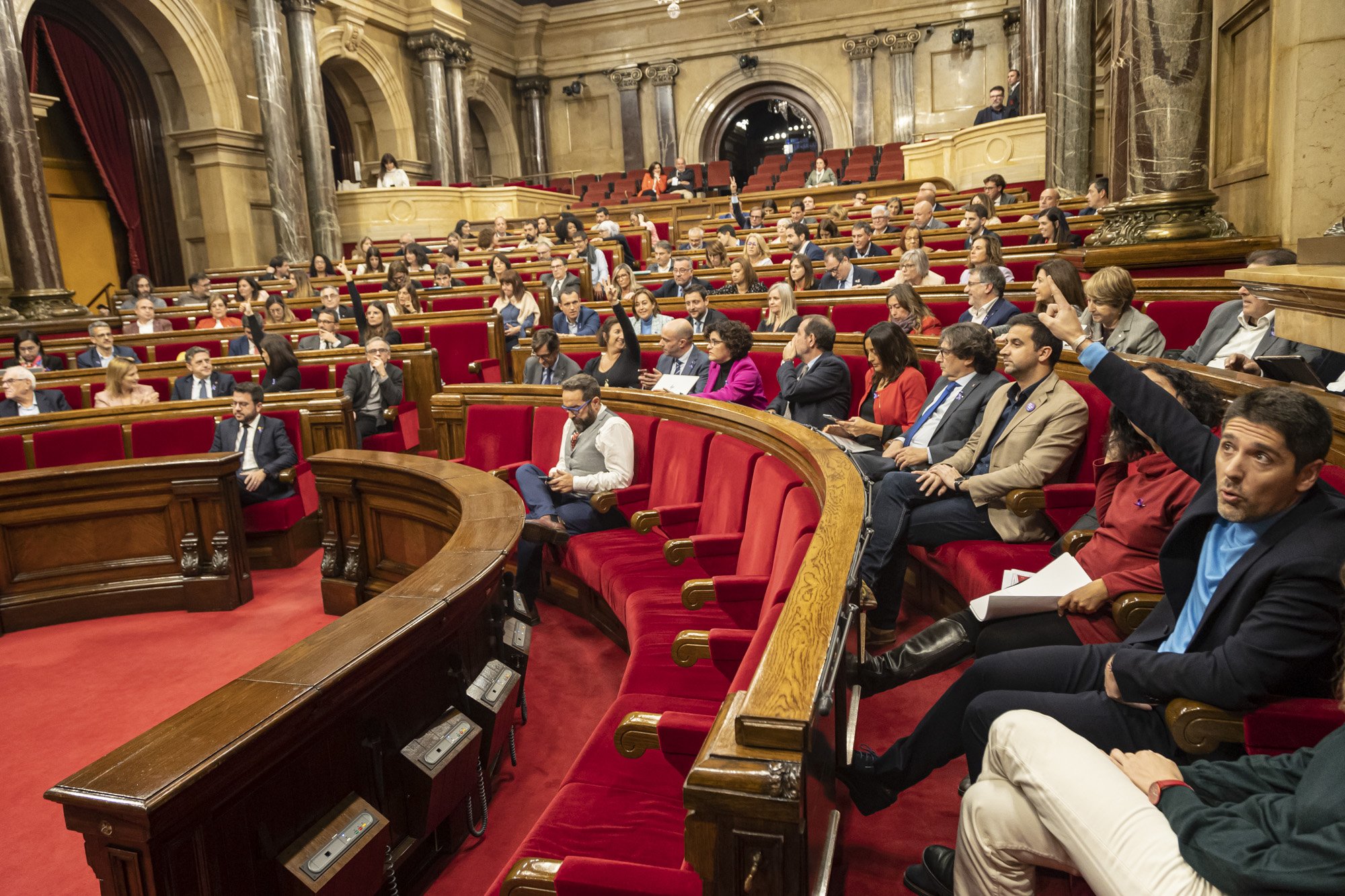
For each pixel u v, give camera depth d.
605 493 4.03
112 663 4.02
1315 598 1.58
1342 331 2.28
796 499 2.57
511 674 2.69
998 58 18.45
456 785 2.33
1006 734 1.61
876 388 4.18
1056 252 6.72
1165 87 5.57
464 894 2.29
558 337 6.09
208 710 1.75
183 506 4.62
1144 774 1.49
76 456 5.53
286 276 11.78
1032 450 3.13
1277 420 1.58
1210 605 1.74
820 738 1.38
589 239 10.27
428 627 2.20
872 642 3.20
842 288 6.91
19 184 10.12
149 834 1.48
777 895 1.17
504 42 20.77
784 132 25.25
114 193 13.70
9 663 4.07
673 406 4.13
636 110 20.98
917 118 19.09
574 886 1.42
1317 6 4.93
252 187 14.69
